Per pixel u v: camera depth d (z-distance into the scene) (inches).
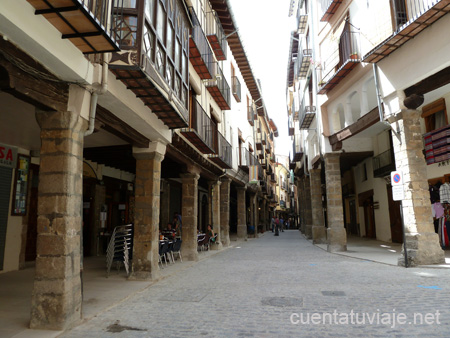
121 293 244.2
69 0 126.9
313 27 595.2
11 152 339.6
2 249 329.7
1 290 251.6
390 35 353.1
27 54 149.6
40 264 170.4
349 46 455.2
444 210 440.1
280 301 214.2
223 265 404.2
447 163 442.0
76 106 181.9
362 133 575.2
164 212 661.9
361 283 264.5
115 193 565.3
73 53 165.9
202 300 223.6
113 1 178.4
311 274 317.7
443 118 440.8
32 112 240.1
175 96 273.7
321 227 716.7
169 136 329.7
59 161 175.8
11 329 165.6
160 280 305.6
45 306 167.2
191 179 465.4
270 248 632.4
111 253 320.2
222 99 584.7
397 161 365.7
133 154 316.2
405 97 361.7
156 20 232.1
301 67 692.7
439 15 298.4
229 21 634.2
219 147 539.8
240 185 850.8
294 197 2807.6
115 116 250.5
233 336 152.6
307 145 831.1
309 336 150.2
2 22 124.3
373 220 745.6
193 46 396.8
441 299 204.1
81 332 163.2
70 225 175.0
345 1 474.9
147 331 162.7
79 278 182.1
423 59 327.0
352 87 479.5
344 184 966.4
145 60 205.3
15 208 343.0
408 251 341.7
